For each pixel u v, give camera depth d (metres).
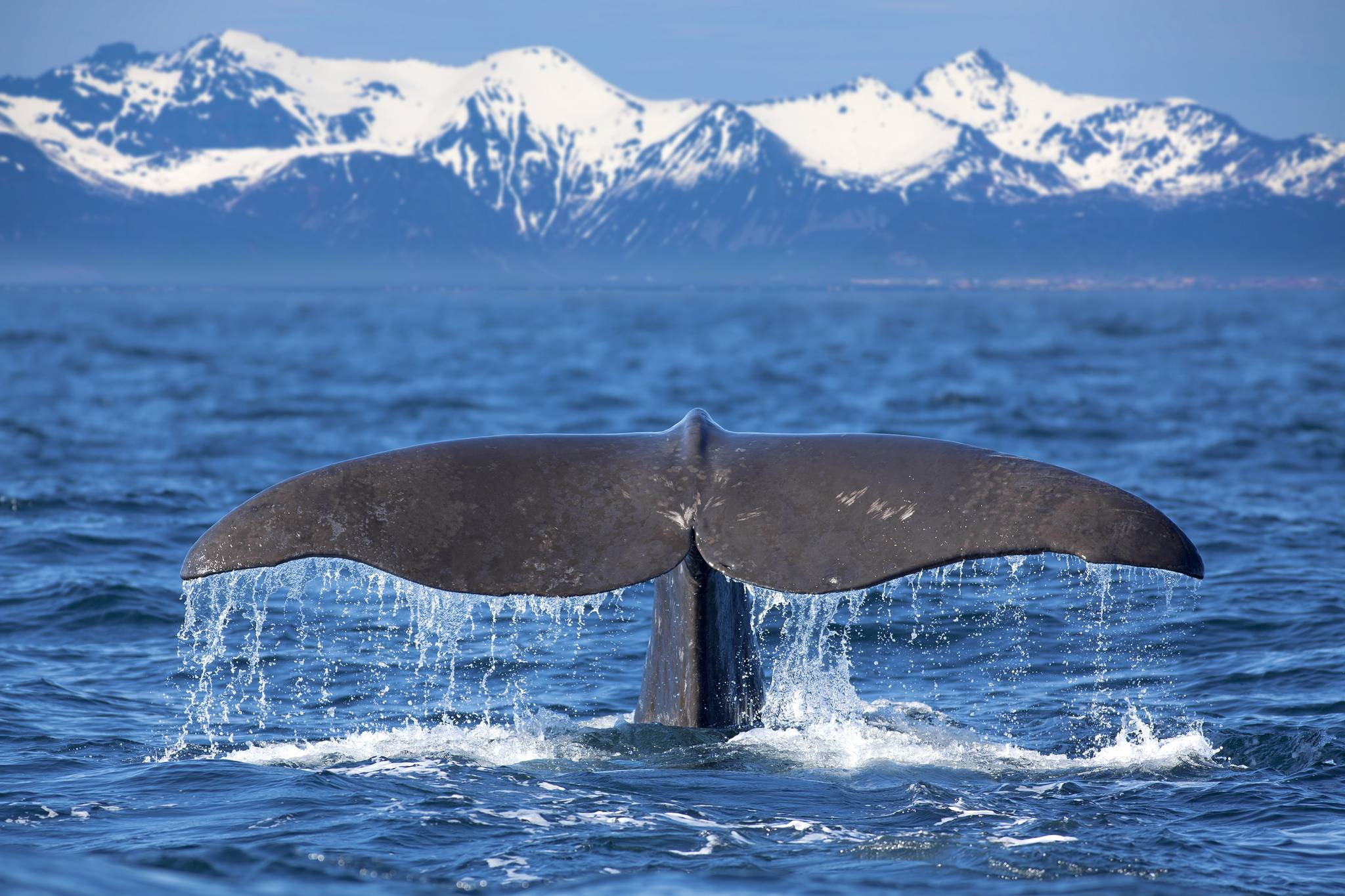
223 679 41.25
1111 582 53.34
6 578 55.75
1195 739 32.62
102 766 31.23
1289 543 63.09
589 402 140.88
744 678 31.03
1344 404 136.00
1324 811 26.81
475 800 26.98
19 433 108.44
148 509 72.88
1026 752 31.66
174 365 198.62
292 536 25.05
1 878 14.31
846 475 26.34
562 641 45.44
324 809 26.61
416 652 44.28
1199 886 22.53
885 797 27.22
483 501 26.14
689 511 26.17
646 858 23.72
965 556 24.28
